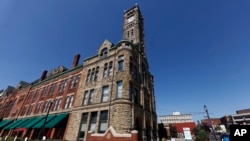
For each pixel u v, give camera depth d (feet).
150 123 97.09
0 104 178.40
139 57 102.47
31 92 143.43
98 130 72.59
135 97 83.82
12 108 151.33
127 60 84.23
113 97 75.82
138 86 90.63
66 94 104.06
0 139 102.83
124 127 65.21
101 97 81.61
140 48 113.29
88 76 98.78
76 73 109.50
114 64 87.71
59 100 106.32
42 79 147.13
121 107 69.92
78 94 94.53
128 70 81.00
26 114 125.29
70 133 81.66
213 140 138.92
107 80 84.89
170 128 162.40
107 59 93.66
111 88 80.18
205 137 151.84
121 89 76.38
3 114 157.17
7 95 180.04
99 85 87.15
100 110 77.41
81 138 77.10
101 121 74.90
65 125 87.40
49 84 127.75
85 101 88.79
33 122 101.24
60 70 131.03
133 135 55.36
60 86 115.55
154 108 116.26
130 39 123.85
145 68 112.68
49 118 95.76
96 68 96.68
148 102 104.37
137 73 93.56
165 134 138.31
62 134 86.79
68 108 94.84
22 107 136.56
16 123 118.73
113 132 59.72
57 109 101.60
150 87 117.70
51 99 113.29
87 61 105.60
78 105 89.15
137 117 77.77
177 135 191.83
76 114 86.63
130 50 88.84
